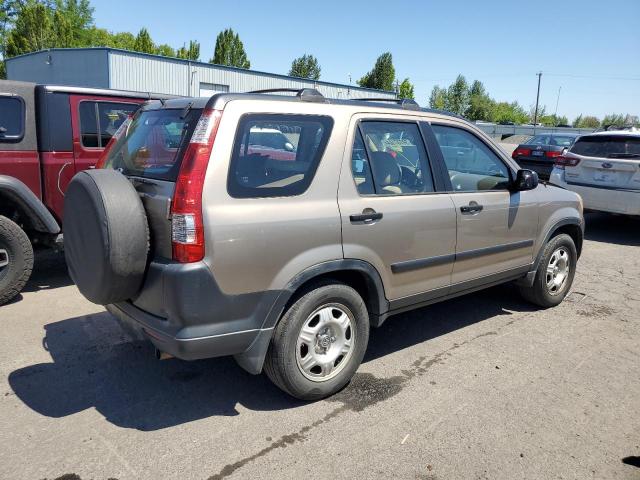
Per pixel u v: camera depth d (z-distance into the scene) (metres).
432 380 3.90
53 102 5.56
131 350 4.25
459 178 4.35
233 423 3.27
